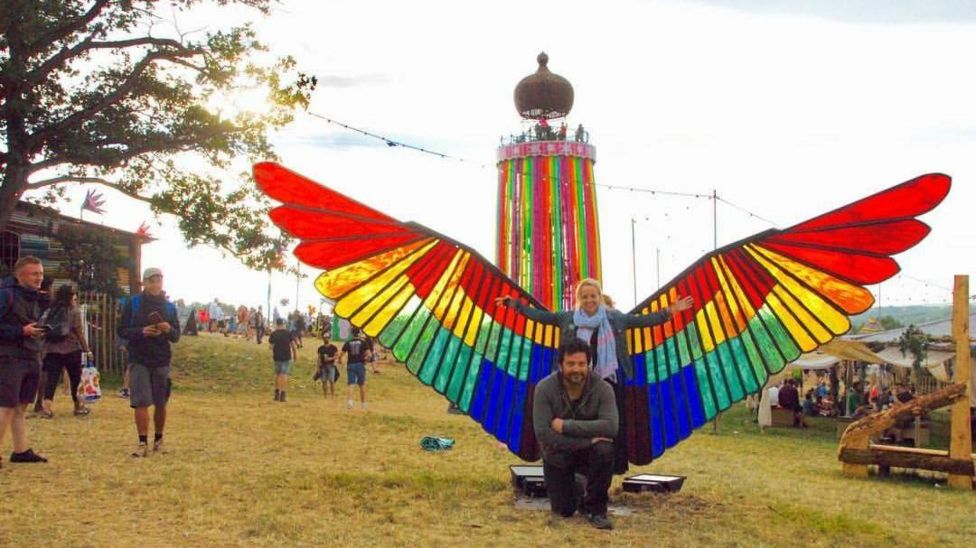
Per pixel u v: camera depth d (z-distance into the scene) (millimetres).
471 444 11977
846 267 7395
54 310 11891
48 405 12422
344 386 24109
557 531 6453
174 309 9172
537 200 25453
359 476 8336
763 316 7656
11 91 20219
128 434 10680
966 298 11289
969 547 6715
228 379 22328
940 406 11289
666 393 7816
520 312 7359
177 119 21969
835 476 11633
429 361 7590
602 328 7320
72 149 20938
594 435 6695
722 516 7301
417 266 7500
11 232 25312
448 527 6465
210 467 8555
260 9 21281
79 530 5891
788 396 24766
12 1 19172
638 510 7418
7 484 7289
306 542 5859
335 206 7141
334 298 7340
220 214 21906
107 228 27203
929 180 6961
